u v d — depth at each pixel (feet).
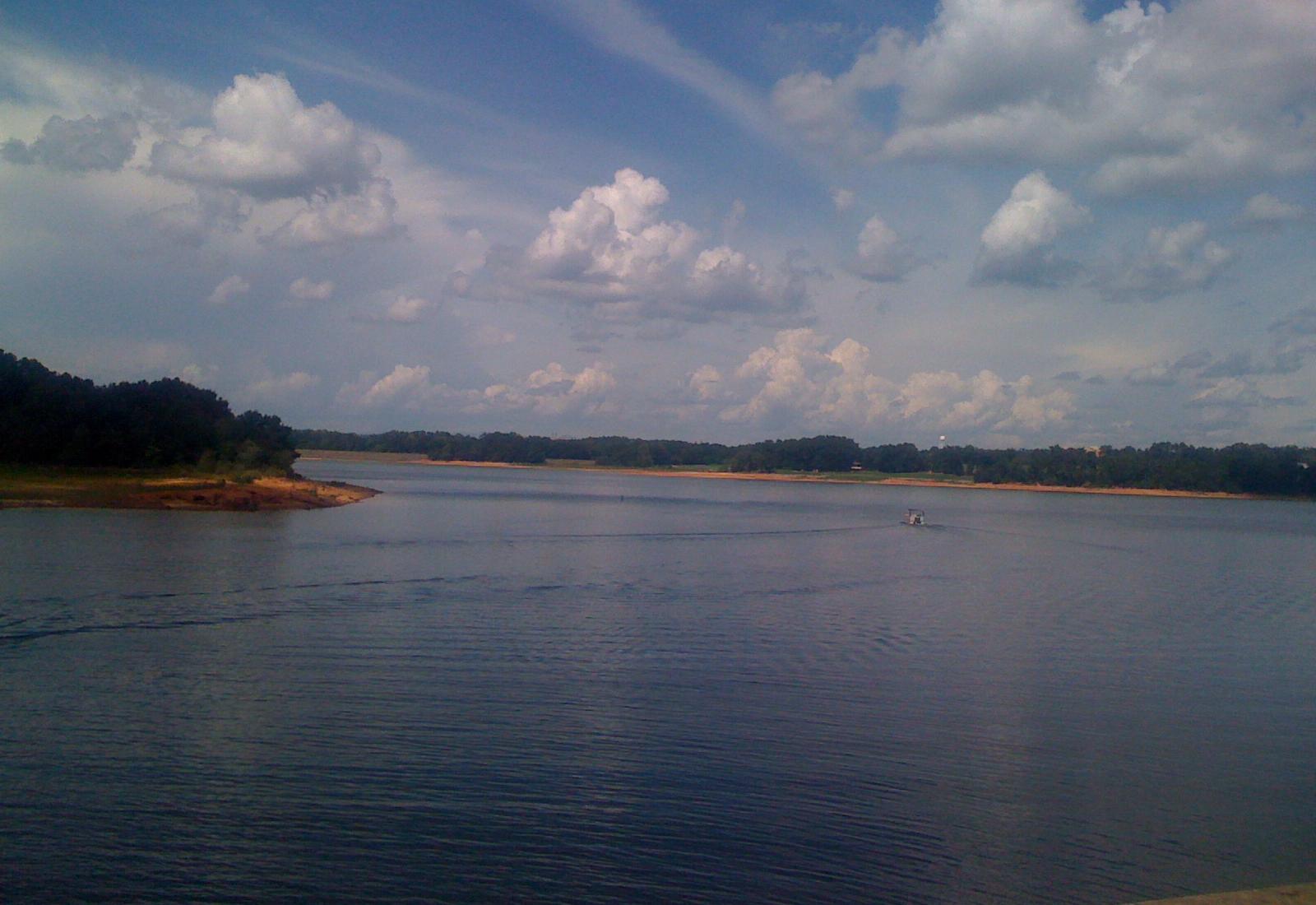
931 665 88.07
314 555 161.58
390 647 90.12
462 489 490.49
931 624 111.45
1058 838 49.47
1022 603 132.16
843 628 106.63
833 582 149.79
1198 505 602.03
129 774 55.01
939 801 53.83
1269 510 543.39
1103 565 196.03
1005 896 43.60
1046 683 82.17
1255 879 45.60
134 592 116.47
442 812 50.60
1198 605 136.77
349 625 100.17
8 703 68.49
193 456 327.06
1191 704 76.13
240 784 53.83
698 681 79.30
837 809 52.34
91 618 100.01
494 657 86.94
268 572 138.21
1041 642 101.76
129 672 78.18
